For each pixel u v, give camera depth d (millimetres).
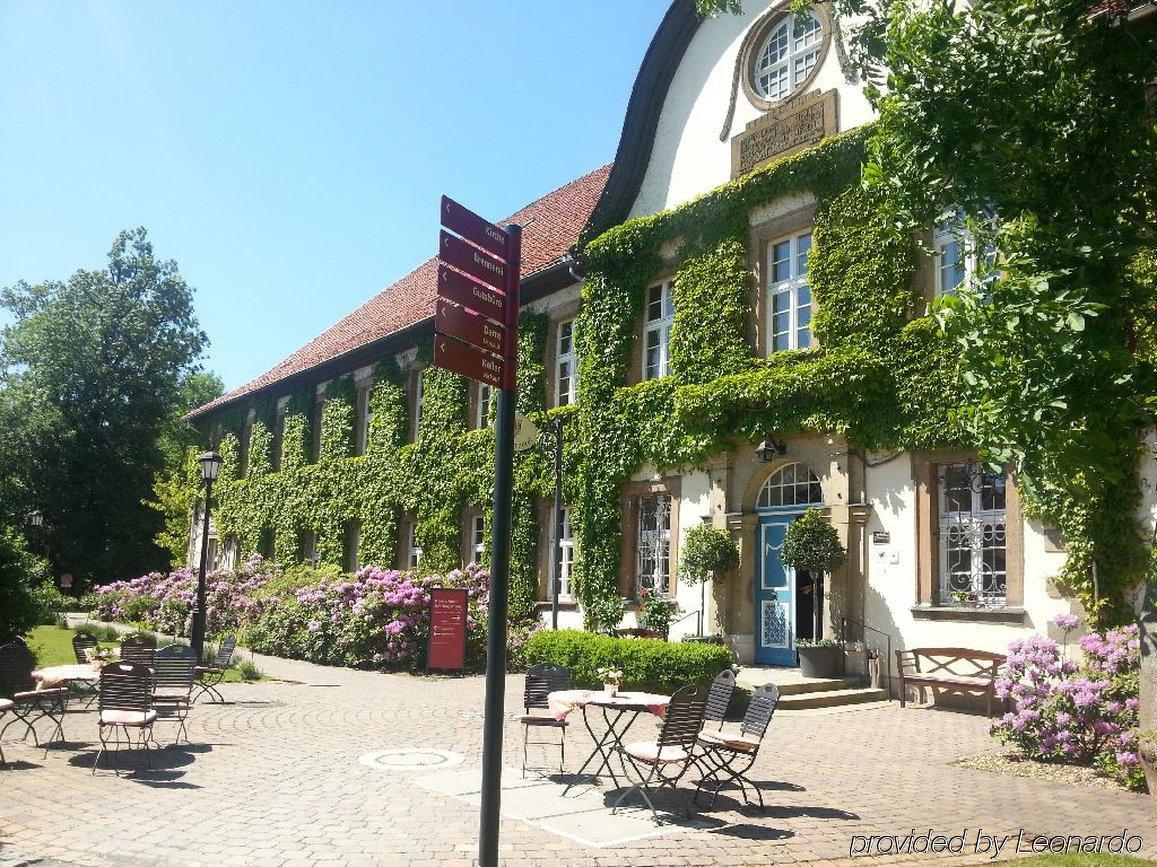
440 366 5211
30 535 42250
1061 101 6777
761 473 15484
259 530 30641
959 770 8883
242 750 9375
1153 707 8141
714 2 9898
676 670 12664
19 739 9883
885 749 9797
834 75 15406
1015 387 6445
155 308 46812
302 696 13734
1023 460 6684
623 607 16938
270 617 21703
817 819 6984
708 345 16344
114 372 45188
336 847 6023
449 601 17125
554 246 21078
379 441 25297
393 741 9953
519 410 20375
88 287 46438
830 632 13898
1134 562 10867
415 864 5695
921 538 13094
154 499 45094
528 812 7016
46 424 42469
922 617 12938
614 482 17797
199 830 6406
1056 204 6824
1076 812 7367
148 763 8711
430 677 16672
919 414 13180
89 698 12891
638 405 17453
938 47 6941
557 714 8594
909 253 13758
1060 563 11633
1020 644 9883
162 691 13961
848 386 13859
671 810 7176
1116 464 7551
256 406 32469
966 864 5934
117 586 31266
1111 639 9469
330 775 8195
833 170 14797
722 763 7695
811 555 13602
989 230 7332
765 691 7930
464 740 10062
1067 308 6078
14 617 14047
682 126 18125
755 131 16531
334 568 23469
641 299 18203
